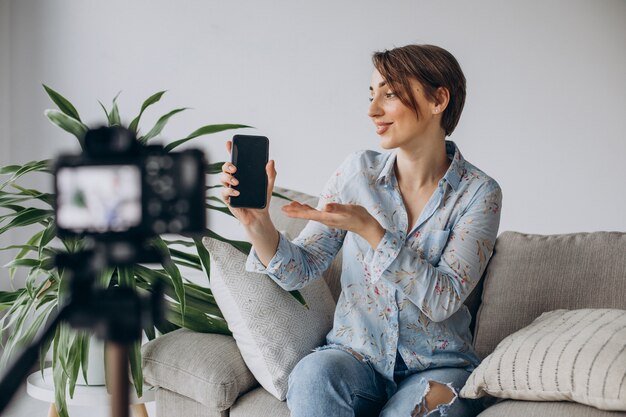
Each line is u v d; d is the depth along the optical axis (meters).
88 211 0.73
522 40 3.68
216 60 3.82
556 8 3.66
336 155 3.80
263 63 3.81
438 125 1.85
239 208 1.71
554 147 3.70
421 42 3.73
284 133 3.83
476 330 2.13
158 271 2.18
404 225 1.87
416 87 1.80
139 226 0.73
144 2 3.82
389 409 1.69
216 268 1.95
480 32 3.70
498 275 2.16
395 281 1.72
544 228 3.72
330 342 1.90
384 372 1.80
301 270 1.85
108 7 3.82
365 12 3.75
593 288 2.04
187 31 3.82
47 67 3.83
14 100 3.82
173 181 0.74
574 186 3.70
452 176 1.86
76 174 0.73
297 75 3.80
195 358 1.93
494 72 3.71
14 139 3.83
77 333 1.92
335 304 2.16
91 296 0.71
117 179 0.73
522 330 1.84
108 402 2.03
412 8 3.73
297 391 1.68
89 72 3.84
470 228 1.82
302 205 1.64
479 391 1.73
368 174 1.93
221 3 3.81
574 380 1.59
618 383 1.53
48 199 2.17
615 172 3.67
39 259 2.05
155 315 0.72
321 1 3.77
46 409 3.01
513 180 3.73
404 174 1.89
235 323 1.93
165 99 3.85
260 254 1.81
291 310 1.93
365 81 3.77
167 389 1.99
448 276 1.77
